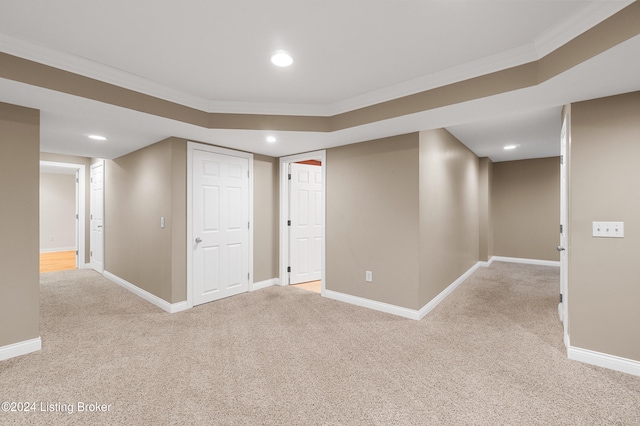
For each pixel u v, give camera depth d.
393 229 3.41
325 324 3.13
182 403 1.86
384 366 2.30
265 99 3.01
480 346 2.63
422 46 2.04
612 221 2.21
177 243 3.52
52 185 8.19
